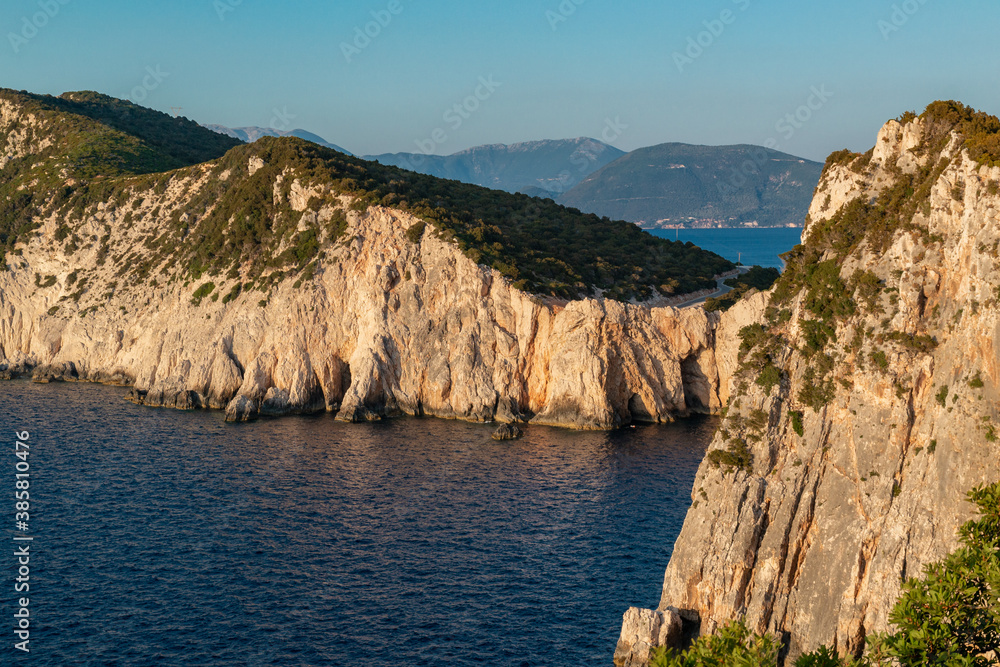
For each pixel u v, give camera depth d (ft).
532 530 228.84
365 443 325.83
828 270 162.50
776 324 166.71
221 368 399.65
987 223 136.56
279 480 274.36
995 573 96.84
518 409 377.30
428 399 386.93
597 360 363.97
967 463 130.21
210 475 279.69
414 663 161.79
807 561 147.84
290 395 389.80
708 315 388.57
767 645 99.71
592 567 204.44
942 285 145.69
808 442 151.84
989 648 99.81
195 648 167.22
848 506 145.18
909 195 160.45
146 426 351.87
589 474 280.92
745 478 154.51
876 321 150.92
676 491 261.85
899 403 142.92
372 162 550.36
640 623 155.43
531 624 176.65
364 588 193.67
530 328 383.24
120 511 243.40
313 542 220.64
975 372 133.39
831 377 153.07
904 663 95.76
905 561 134.82
